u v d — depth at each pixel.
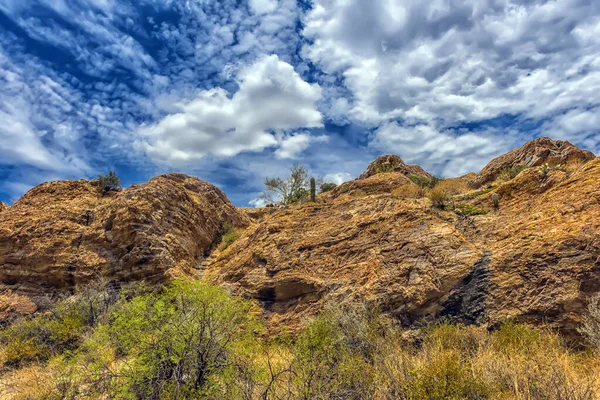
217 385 5.02
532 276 7.76
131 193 15.62
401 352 6.68
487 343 6.80
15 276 14.34
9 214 16.42
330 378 5.11
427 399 4.40
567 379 4.74
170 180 20.72
